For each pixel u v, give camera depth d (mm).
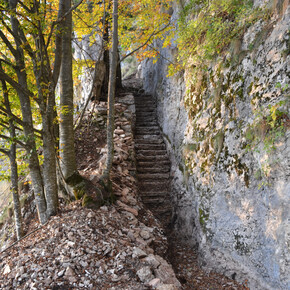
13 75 4340
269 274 3047
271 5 3430
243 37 3896
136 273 3033
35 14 3398
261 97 3326
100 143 7008
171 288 2775
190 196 5137
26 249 3555
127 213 4473
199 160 4883
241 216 3580
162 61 8781
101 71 8750
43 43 3744
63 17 3660
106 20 6434
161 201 6250
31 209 5508
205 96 4945
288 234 2766
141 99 10727
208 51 4547
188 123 5723
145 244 3787
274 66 3205
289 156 2779
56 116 4480
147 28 6168
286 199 2811
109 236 3674
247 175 3496
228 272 3826
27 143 4145
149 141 8055
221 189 4055
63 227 3764
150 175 6781
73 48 10398
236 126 3830
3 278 3102
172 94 7270
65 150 4414
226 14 4422
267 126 3100
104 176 4707
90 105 8445
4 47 4391
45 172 4145
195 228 4785
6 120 4266
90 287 2816
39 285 2834
